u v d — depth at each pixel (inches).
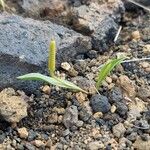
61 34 10.9
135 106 9.9
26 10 12.1
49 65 9.3
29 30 10.5
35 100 10.0
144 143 8.9
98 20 11.6
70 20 11.9
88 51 11.2
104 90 10.1
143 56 11.1
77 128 9.4
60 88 10.2
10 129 9.4
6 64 9.8
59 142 9.2
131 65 10.8
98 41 11.4
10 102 9.3
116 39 11.9
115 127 9.4
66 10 12.4
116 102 9.8
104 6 12.1
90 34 11.4
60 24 11.9
